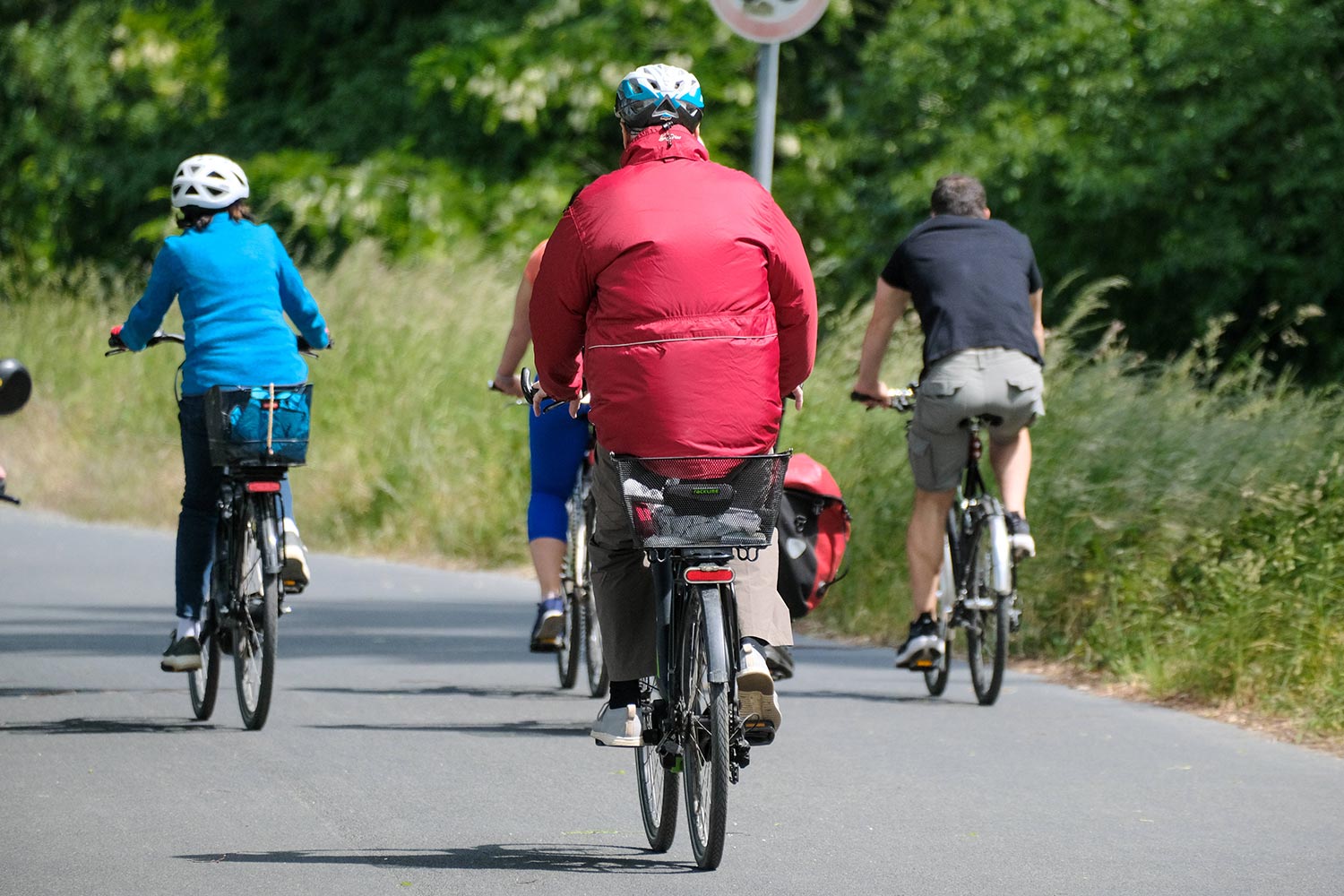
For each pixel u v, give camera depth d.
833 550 26.94
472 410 57.47
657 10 93.56
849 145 84.62
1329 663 31.11
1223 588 33.69
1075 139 71.50
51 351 73.88
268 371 29.14
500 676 34.09
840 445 44.00
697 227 19.56
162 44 113.62
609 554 21.23
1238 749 27.84
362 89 99.44
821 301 81.06
